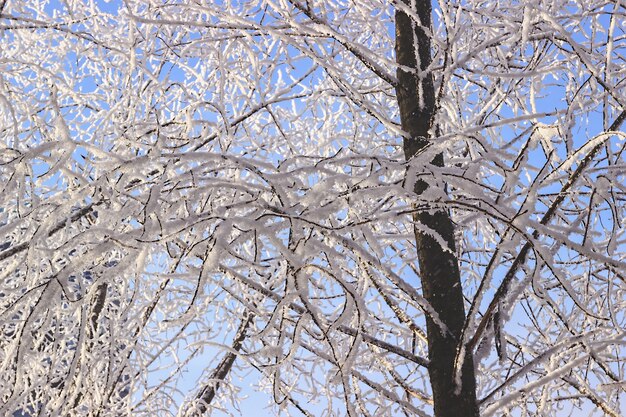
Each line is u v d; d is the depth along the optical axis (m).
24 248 3.54
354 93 3.61
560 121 3.55
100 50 5.33
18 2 4.84
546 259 2.46
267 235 2.29
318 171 2.62
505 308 3.03
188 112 3.17
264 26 3.42
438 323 3.07
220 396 5.63
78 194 2.56
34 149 2.57
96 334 4.06
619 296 4.41
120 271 2.38
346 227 2.41
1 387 3.60
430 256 3.25
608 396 4.13
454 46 3.49
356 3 4.44
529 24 3.11
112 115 4.81
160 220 2.34
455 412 2.95
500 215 2.76
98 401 4.02
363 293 3.96
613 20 3.20
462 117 4.25
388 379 4.35
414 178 2.63
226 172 3.84
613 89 3.06
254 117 5.25
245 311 5.18
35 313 2.29
